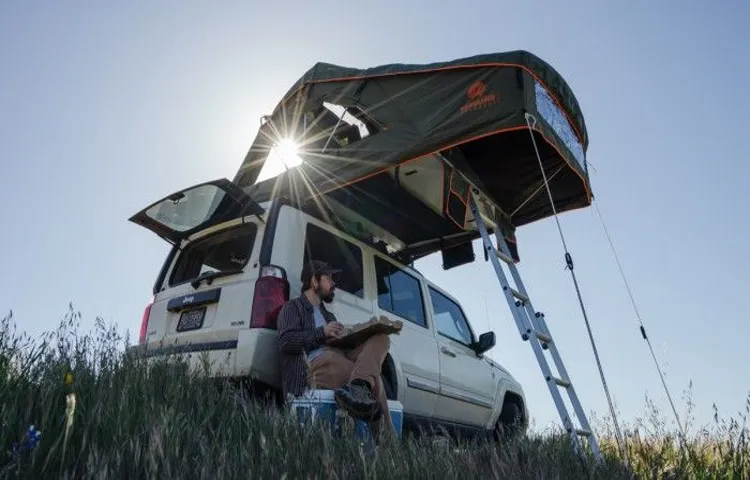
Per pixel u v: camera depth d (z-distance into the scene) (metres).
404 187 5.93
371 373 3.96
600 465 3.71
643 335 4.38
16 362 3.16
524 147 5.88
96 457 2.22
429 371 5.82
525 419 7.67
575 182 6.38
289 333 4.22
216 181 4.71
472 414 6.48
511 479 3.08
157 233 5.45
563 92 5.46
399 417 4.29
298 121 6.20
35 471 2.22
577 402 4.75
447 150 5.45
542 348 4.88
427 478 2.79
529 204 6.79
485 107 4.95
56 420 2.66
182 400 3.39
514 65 4.93
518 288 5.42
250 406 3.40
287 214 4.97
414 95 5.37
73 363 3.39
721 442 3.81
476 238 6.85
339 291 5.11
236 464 2.56
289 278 4.69
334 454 2.73
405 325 5.74
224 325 4.55
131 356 3.78
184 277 5.28
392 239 6.68
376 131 5.85
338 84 5.93
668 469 3.66
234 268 4.82
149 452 2.32
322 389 3.94
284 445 2.86
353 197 5.87
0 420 2.46
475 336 7.26
